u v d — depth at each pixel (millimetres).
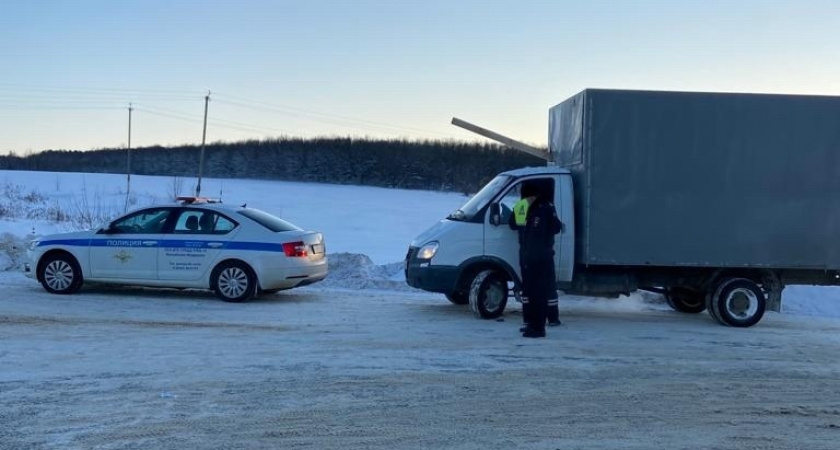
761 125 10484
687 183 10484
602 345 9008
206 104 51062
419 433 5613
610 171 10461
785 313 12641
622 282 10875
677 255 10484
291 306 11758
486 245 10719
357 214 42969
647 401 6590
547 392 6816
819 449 5398
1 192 41344
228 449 5176
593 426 5863
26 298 11859
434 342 8945
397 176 78125
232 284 11969
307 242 12305
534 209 9508
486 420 5965
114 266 12234
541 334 9398
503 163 78875
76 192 45719
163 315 10617
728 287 10602
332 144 81938
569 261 10656
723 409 6379
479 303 10617
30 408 6027
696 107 10477
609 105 10453
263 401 6348
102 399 6309
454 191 70438
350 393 6652
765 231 10500
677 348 8922
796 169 10516
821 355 8641
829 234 10516
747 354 8648
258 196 53375
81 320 10039
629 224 10477
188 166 81688
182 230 12203
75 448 5137
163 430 5551
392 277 15602
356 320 10492
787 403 6590
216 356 7973
